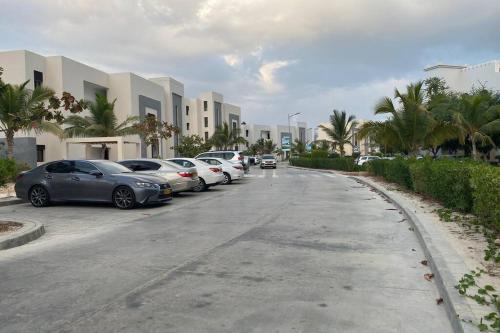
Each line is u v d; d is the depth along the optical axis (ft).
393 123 75.15
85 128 108.06
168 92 195.42
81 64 130.62
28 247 26.78
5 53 109.19
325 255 23.84
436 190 40.37
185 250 25.18
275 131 384.47
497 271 18.72
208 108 265.34
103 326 14.49
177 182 52.65
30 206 47.14
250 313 15.51
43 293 17.87
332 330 14.12
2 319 15.20
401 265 21.84
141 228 32.91
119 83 152.66
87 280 19.54
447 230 28.14
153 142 128.88
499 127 102.47
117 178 43.88
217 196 56.65
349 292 17.74
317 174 116.47
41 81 115.96
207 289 18.11
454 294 15.96
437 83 172.35
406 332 14.02
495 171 25.31
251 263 22.16
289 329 14.17
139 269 21.25
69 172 45.60
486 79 168.45
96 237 29.68
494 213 24.04
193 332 13.98
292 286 18.48
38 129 81.41
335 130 166.91
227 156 89.66
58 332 14.07
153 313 15.57
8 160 34.86
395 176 65.36
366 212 40.45
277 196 55.62
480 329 13.01
